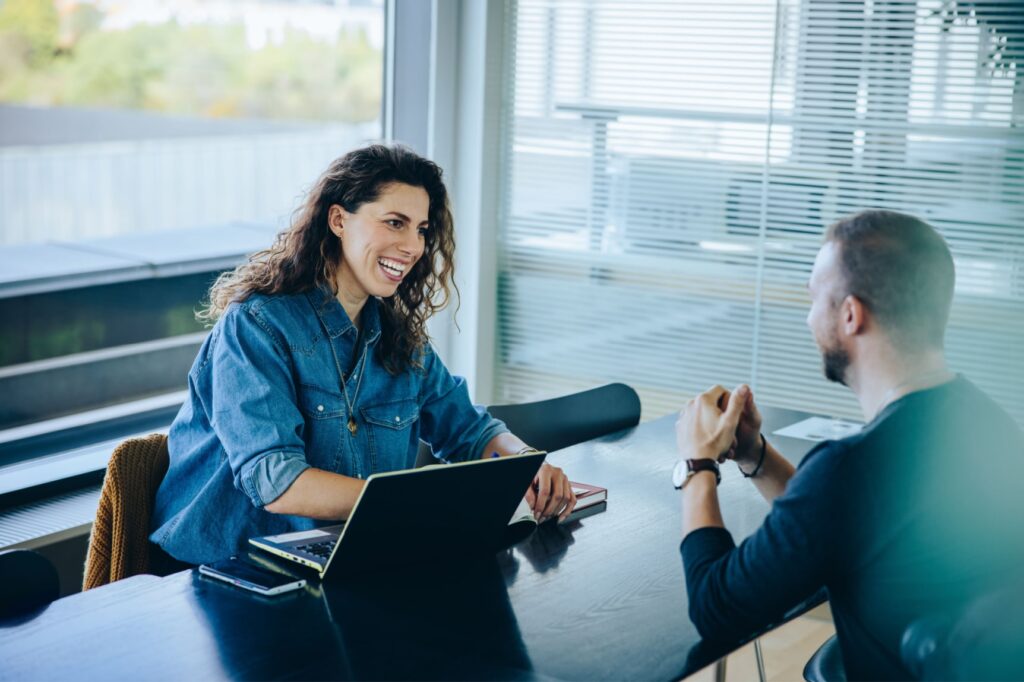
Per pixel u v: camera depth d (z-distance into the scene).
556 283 3.87
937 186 3.26
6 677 1.30
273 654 1.38
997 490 1.32
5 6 5.62
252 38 6.51
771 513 1.37
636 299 3.74
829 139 3.37
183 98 7.23
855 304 1.39
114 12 6.09
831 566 1.32
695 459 1.55
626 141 3.66
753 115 3.45
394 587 1.61
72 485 3.15
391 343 2.11
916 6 3.20
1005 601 1.25
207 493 1.92
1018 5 3.08
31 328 4.75
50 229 5.99
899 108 3.26
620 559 1.76
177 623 1.46
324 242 2.00
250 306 1.94
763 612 1.36
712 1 3.45
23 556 1.54
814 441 2.49
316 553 1.67
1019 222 3.17
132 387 4.50
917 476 1.30
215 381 1.90
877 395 1.40
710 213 3.57
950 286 1.39
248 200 7.01
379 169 1.97
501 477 1.70
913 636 1.28
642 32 3.56
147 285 5.34
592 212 3.76
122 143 7.01
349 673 1.33
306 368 1.96
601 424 2.65
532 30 3.73
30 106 6.21
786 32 3.36
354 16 5.62
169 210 6.63
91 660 1.35
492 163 3.84
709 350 3.66
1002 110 3.15
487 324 3.96
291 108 7.33
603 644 1.45
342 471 2.01
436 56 3.78
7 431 3.88
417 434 2.20
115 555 1.93
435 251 2.17
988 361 3.27
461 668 1.36
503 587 1.63
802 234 3.45
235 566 1.65
